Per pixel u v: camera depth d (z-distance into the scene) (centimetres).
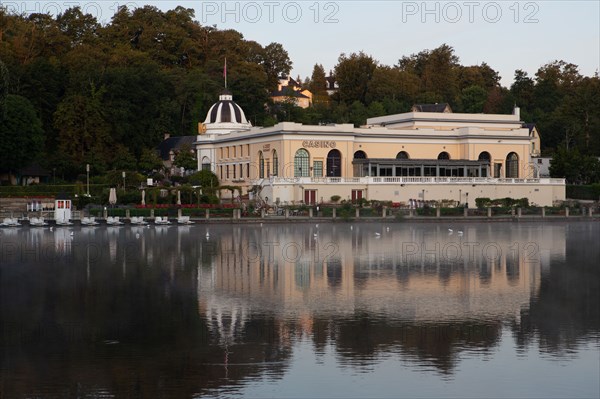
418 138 18525
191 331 4678
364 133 17988
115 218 13188
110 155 19625
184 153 19988
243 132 18588
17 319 5028
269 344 4378
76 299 5734
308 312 5222
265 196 16425
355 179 16625
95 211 14275
